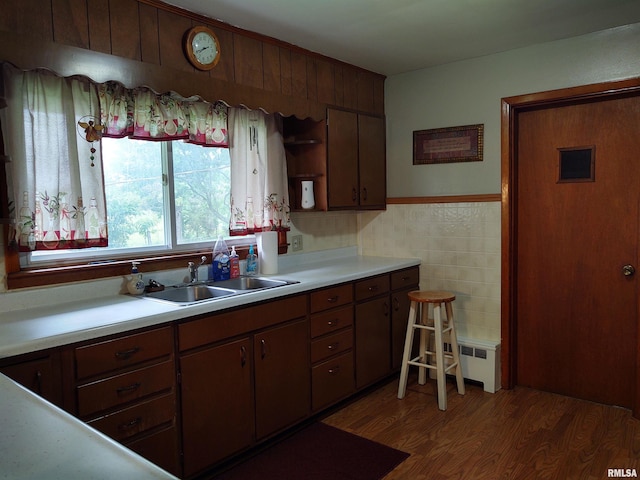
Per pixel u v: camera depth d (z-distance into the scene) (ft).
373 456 8.41
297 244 11.87
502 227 11.21
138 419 6.70
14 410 3.33
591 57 9.86
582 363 10.73
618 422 9.54
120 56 7.29
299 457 8.43
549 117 10.82
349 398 10.80
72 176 7.48
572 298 10.77
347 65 11.56
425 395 11.02
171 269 9.05
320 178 11.12
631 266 10.01
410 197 12.64
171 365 7.07
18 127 6.92
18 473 2.39
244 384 8.12
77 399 6.08
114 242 8.59
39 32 6.46
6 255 7.02
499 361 11.31
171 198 9.32
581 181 10.50
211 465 7.68
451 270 12.07
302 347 9.21
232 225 10.01
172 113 8.83
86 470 2.42
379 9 8.34
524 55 10.66
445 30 9.45
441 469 7.97
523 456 8.31
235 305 7.86
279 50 9.82
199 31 8.20
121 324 6.41
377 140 12.62
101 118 7.85
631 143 9.88
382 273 11.20
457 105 11.69
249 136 10.25
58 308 7.24
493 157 11.26
